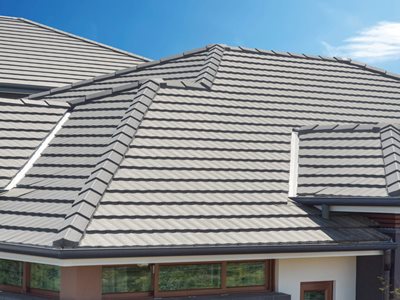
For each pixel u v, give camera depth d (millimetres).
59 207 12438
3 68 21422
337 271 13727
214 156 14805
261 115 17125
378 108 19141
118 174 13164
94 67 23000
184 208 12688
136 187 12906
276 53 21234
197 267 12430
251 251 11992
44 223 11898
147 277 12039
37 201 13109
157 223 11977
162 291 12109
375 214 14000
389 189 13336
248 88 18297
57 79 21453
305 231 12984
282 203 13836
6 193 13781
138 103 15742
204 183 13742
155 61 21234
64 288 11516
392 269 13609
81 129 16109
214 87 17797
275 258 12484
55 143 15773
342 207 13656
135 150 14133
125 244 11055
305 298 13531
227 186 13867
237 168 14617
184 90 17141
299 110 17891
